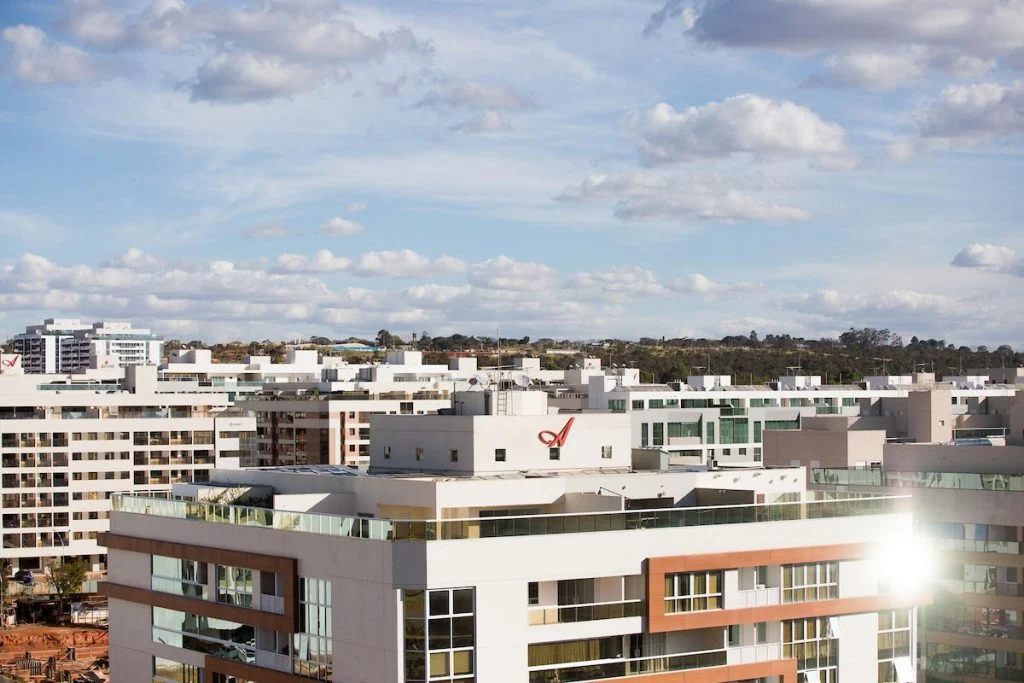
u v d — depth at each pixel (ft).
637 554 241.96
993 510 337.72
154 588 283.59
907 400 492.13
